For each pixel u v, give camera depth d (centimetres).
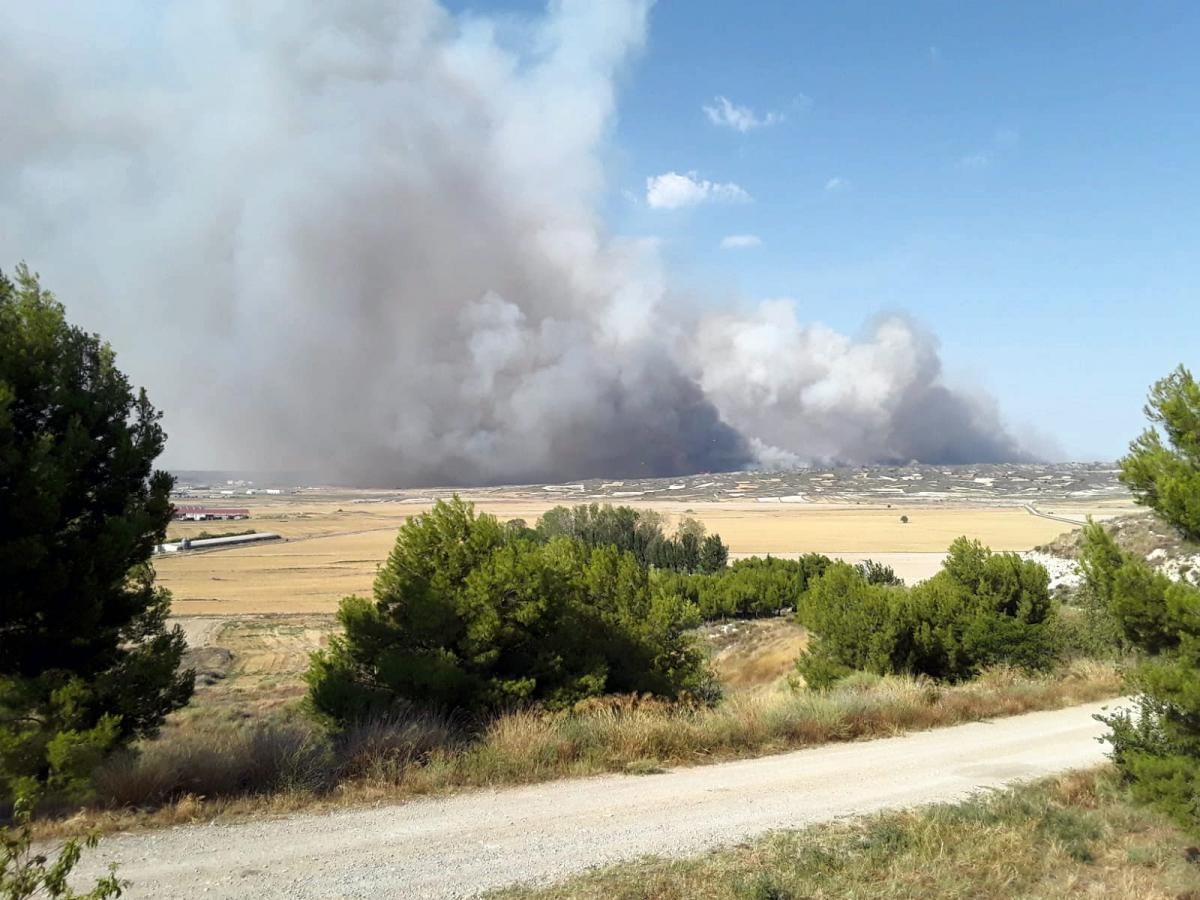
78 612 1050
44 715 963
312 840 746
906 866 713
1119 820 875
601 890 636
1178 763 817
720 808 880
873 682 1794
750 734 1227
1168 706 837
